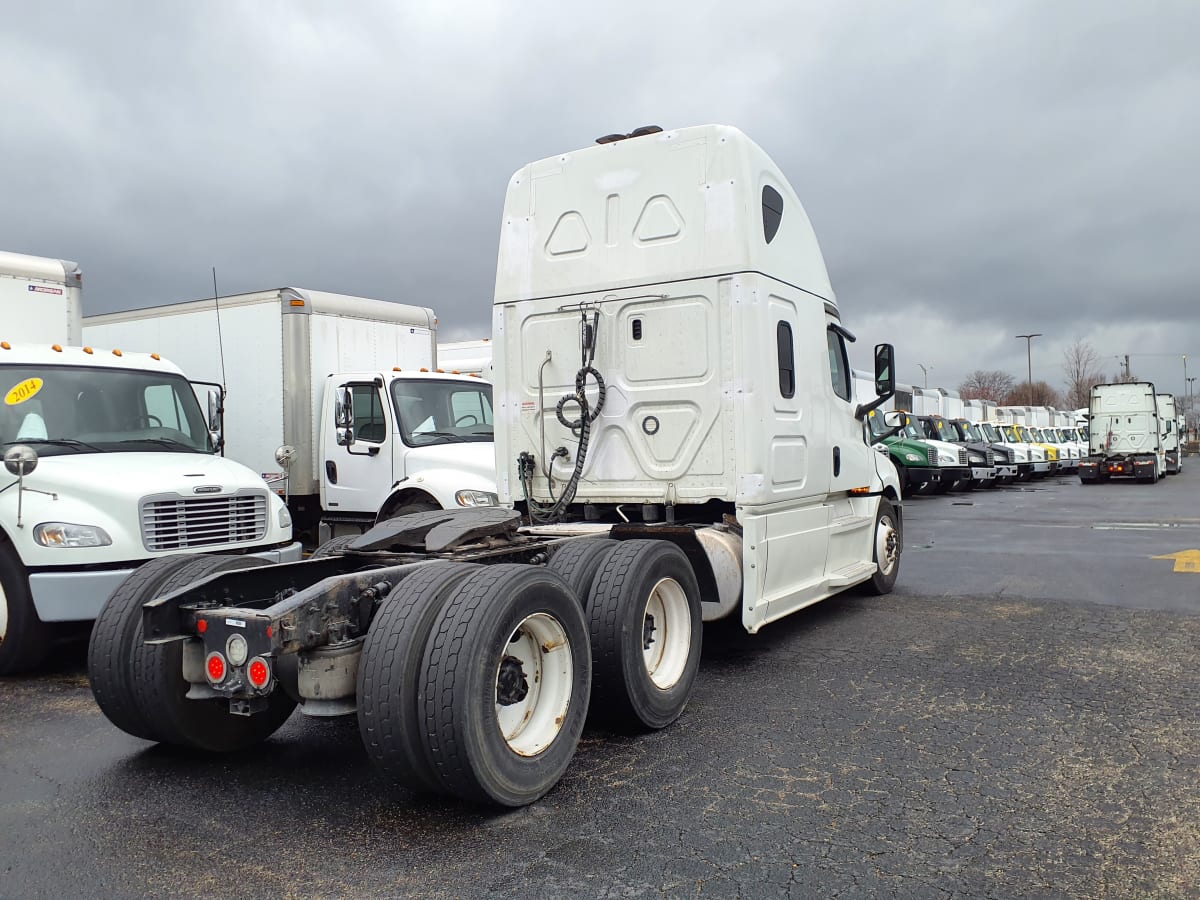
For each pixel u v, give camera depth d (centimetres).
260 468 998
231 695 370
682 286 611
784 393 633
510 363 681
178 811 393
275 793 413
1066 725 484
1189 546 1234
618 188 638
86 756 467
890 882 318
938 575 1011
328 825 376
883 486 864
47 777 437
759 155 622
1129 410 3050
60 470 661
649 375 622
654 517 626
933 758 439
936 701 532
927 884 316
